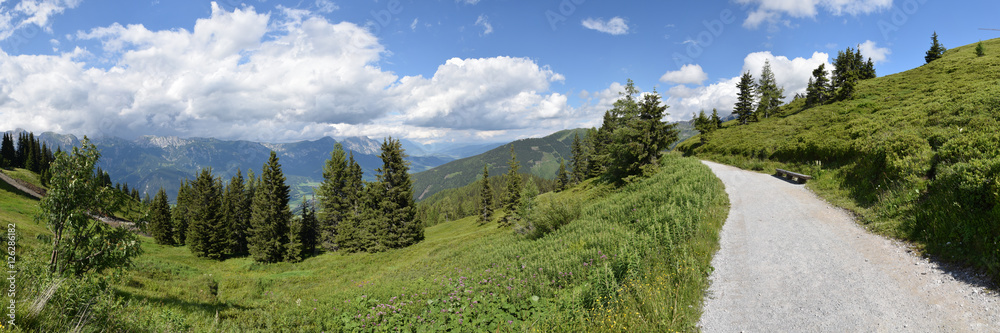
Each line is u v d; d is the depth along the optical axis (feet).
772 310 22.16
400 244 143.23
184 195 213.66
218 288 78.07
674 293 23.59
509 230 103.30
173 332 25.27
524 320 25.23
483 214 223.51
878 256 27.81
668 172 93.15
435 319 29.32
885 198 39.37
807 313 21.34
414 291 44.21
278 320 42.78
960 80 114.11
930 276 23.16
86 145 24.84
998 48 164.45
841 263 27.63
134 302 34.09
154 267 87.71
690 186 62.85
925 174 39.91
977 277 21.40
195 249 139.85
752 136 139.95
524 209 95.55
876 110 114.52
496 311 27.12
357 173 171.94
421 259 99.14
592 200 103.40
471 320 27.02
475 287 37.06
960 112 60.80
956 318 18.63
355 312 38.17
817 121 127.95
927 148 46.78
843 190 51.44
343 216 166.40
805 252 31.07
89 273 23.58
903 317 19.60
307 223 178.09
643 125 103.40
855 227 35.96
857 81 203.62
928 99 94.53
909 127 65.77
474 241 102.73
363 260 121.08
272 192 138.41
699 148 167.73
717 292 25.43
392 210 147.13
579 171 253.03
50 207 22.88
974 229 24.72
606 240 42.80
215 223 146.72
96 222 24.91
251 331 38.60
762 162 100.01
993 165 27.96
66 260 22.91
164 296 50.03
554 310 24.90
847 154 68.13
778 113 212.64
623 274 27.84
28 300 16.05
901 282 23.26
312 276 98.02
